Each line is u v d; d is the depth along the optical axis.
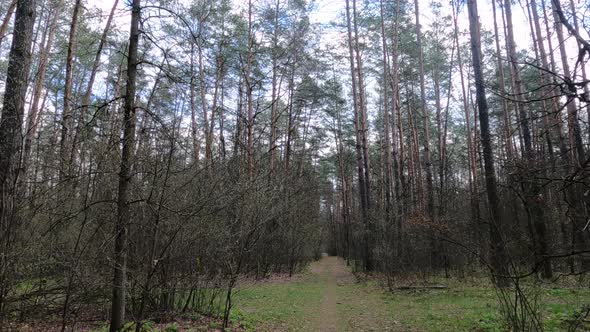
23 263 5.73
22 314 6.22
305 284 17.48
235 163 8.80
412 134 26.70
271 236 16.38
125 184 5.94
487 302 9.57
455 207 17.66
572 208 4.54
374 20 22.30
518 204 8.73
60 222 5.90
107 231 6.29
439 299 11.14
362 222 20.50
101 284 6.02
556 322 6.46
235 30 21.11
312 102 26.30
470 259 14.65
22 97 6.52
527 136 11.45
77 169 6.27
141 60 6.42
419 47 20.88
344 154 37.94
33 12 7.04
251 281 16.69
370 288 14.80
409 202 19.91
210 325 7.48
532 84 16.67
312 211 26.05
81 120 6.54
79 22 14.75
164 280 7.05
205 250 7.75
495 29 20.75
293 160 28.52
